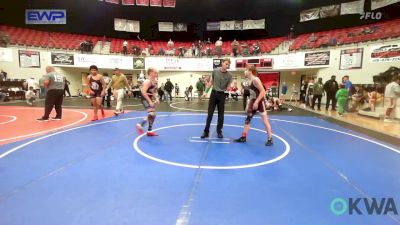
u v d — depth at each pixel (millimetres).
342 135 7410
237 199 3238
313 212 2947
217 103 6727
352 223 2738
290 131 7906
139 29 28172
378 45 14789
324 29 25000
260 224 2689
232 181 3814
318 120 10406
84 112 11523
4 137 6402
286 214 2895
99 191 3395
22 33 22453
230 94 21828
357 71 16188
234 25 28062
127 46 25172
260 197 3303
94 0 26719
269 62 22266
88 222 2662
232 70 24094
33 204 3020
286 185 3697
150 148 5586
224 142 6285
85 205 3018
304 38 23234
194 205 3068
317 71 19562
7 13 23578
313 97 14742
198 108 14281
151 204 3072
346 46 17141
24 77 20281
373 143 6438
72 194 3295
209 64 24547
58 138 6379
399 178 4051
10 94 17375
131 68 24234
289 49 21906
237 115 11547
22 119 9195
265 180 3875
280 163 4711
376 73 14945
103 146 5676
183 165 4504
